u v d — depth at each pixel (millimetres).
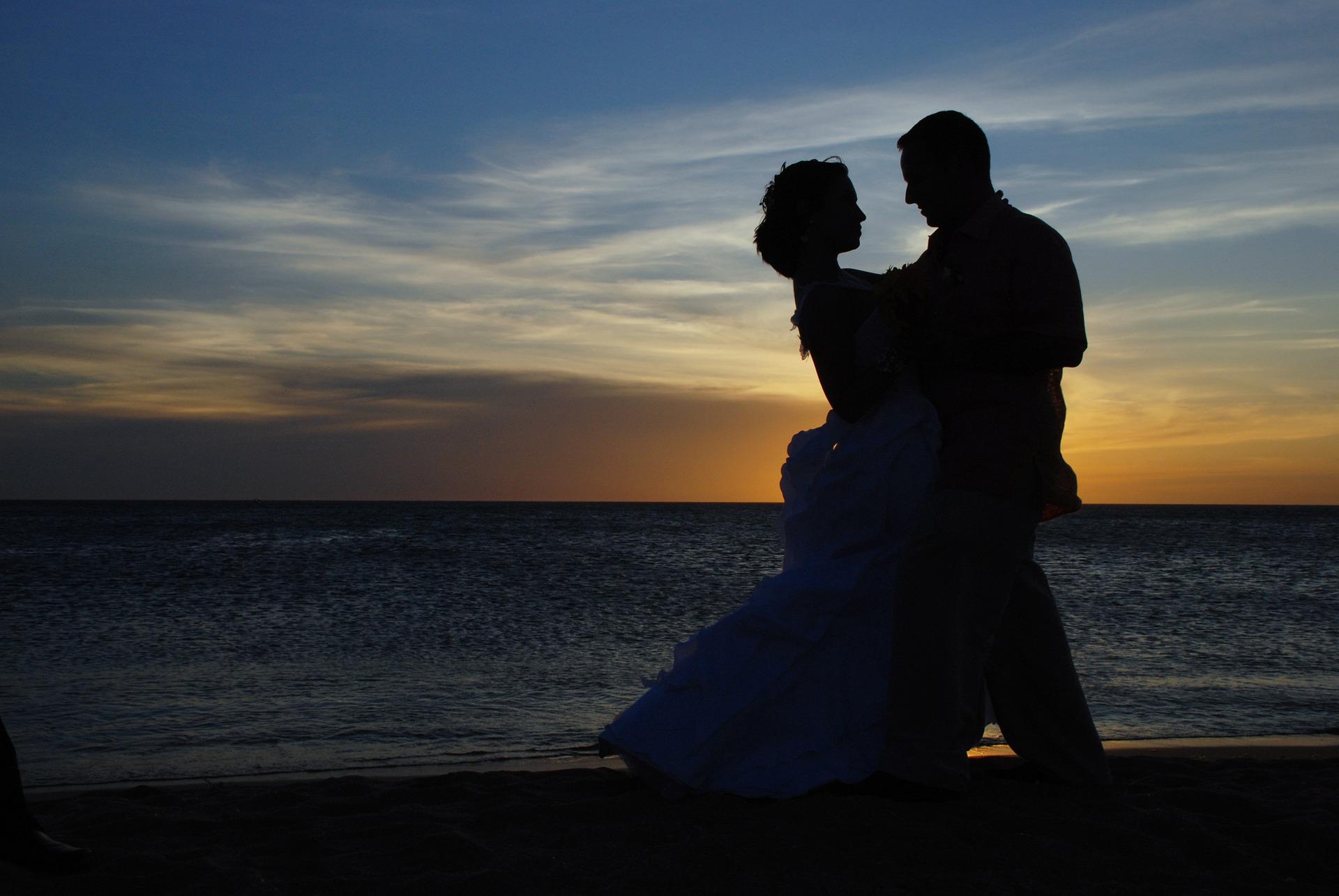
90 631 13180
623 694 8414
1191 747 4500
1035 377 2945
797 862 2408
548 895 2270
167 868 2428
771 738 3053
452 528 67125
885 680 3055
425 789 3299
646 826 2705
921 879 2314
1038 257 2840
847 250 3297
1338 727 6914
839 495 3164
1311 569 29000
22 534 52344
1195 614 15984
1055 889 2285
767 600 3121
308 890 2297
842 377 3092
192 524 73625
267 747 6348
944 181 2963
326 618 15016
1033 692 3186
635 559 33125
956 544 2859
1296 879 2436
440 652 11211
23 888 2330
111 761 5949
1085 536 60312
